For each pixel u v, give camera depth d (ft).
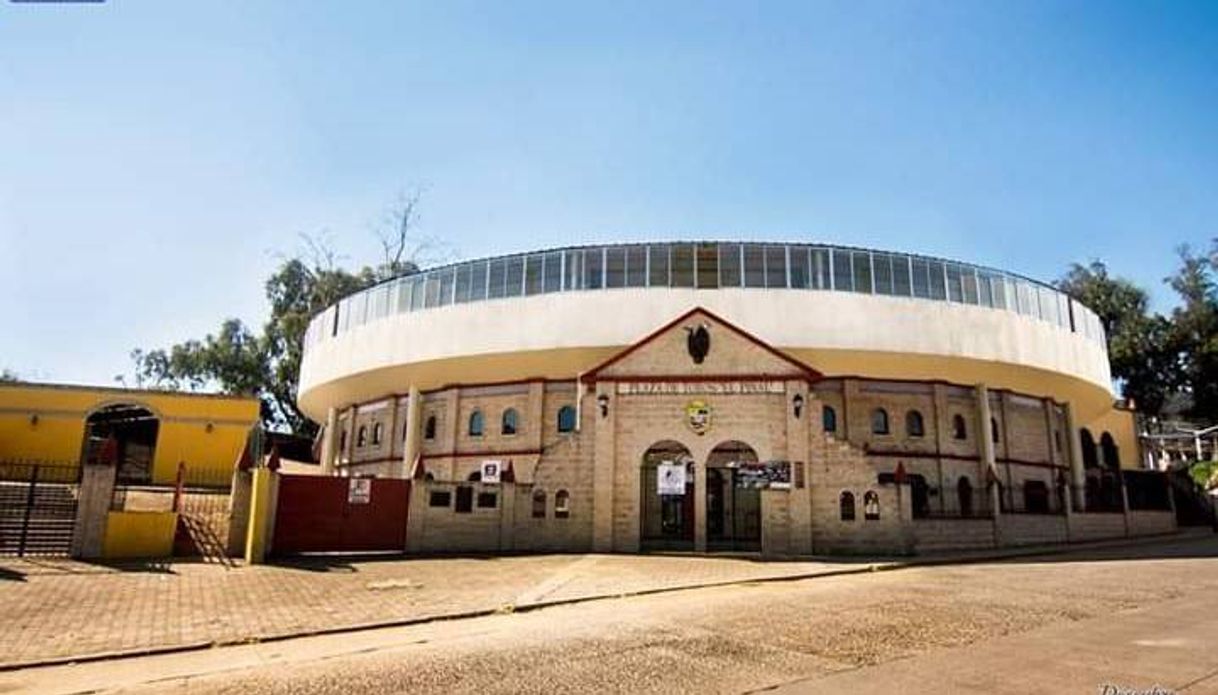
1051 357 116.37
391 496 77.77
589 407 84.74
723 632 37.01
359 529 75.51
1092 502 119.85
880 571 66.08
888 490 79.46
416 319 115.55
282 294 193.98
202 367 190.80
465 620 41.96
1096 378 126.31
